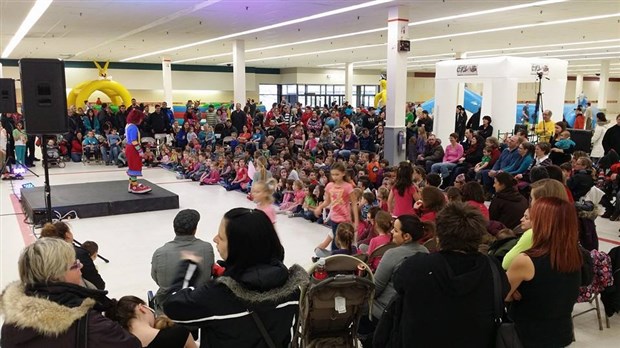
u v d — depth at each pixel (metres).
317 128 14.72
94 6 10.27
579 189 5.98
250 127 14.22
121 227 6.89
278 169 9.14
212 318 1.60
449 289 1.75
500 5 10.07
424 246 3.09
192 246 2.85
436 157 9.89
